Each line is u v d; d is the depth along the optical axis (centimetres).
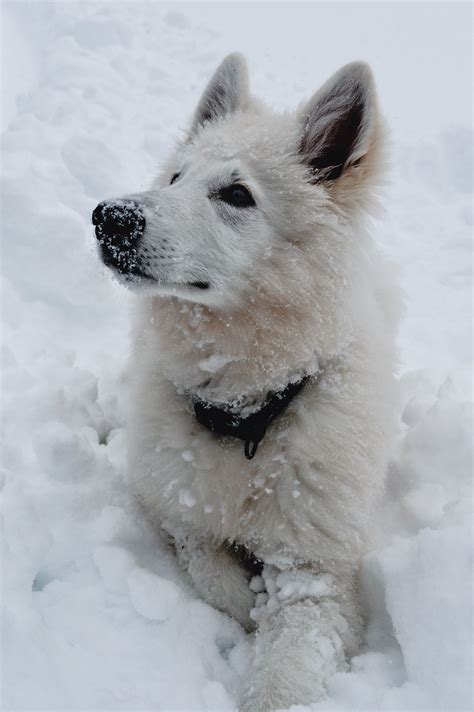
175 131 213
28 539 92
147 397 102
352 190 97
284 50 320
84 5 300
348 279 97
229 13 362
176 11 320
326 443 96
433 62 316
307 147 100
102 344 140
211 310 95
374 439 98
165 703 84
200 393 97
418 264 172
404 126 243
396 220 192
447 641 85
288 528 95
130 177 174
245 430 95
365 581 97
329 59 314
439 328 150
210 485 96
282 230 96
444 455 111
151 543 101
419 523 104
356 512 96
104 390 129
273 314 94
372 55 322
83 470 104
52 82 229
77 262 142
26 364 125
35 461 104
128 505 103
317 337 95
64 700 82
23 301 142
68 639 88
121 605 91
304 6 390
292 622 91
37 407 113
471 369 139
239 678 90
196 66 279
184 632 91
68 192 161
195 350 97
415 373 132
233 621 95
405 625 88
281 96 266
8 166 161
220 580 97
